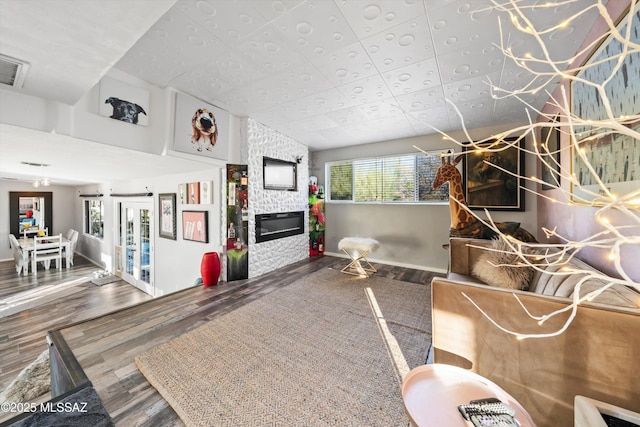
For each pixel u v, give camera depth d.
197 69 2.48
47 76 1.78
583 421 0.96
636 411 1.09
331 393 1.70
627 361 1.11
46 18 1.30
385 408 1.59
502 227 3.05
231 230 3.83
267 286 3.67
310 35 1.99
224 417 1.53
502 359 1.37
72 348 2.19
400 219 4.71
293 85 2.77
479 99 3.04
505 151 3.75
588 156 1.86
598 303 1.20
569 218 2.37
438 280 1.57
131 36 1.45
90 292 4.75
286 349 2.16
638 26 1.28
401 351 2.13
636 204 0.56
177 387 1.74
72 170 4.16
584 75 1.90
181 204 4.41
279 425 1.48
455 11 1.74
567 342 1.22
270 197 4.43
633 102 1.32
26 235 6.94
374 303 3.07
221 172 3.83
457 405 1.04
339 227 5.49
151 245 4.92
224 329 2.48
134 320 2.66
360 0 1.67
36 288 4.88
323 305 3.02
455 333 1.50
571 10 1.71
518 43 2.02
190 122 3.07
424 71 2.47
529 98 2.98
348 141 4.98
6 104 1.94
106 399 1.67
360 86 2.77
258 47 2.13
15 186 6.99
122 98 2.53
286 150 4.78
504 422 0.92
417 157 4.56
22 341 3.00
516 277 2.15
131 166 3.68
